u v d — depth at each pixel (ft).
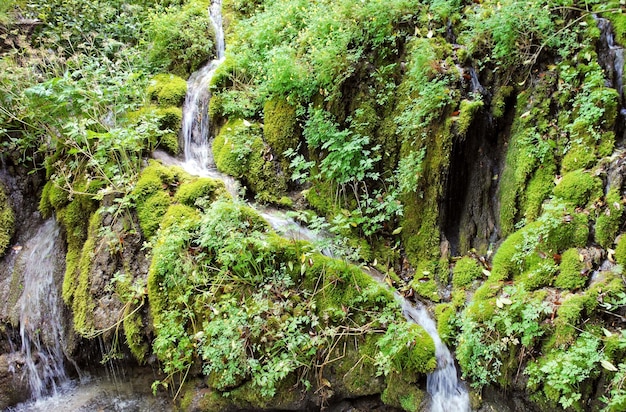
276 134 19.47
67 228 18.52
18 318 17.78
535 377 12.70
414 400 13.91
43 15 23.35
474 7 18.43
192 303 15.25
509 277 14.88
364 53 18.67
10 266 19.24
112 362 16.56
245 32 23.11
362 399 14.74
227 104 20.65
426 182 16.88
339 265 15.57
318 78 18.57
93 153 19.17
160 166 18.70
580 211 14.43
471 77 17.10
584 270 13.42
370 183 18.08
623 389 11.34
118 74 20.53
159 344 14.69
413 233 17.10
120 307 15.97
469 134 16.44
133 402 16.05
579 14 16.40
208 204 17.01
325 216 18.40
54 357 17.19
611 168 14.39
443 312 15.17
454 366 14.14
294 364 14.03
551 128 15.89
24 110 19.19
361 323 14.75
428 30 18.13
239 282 15.37
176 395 15.37
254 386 14.24
